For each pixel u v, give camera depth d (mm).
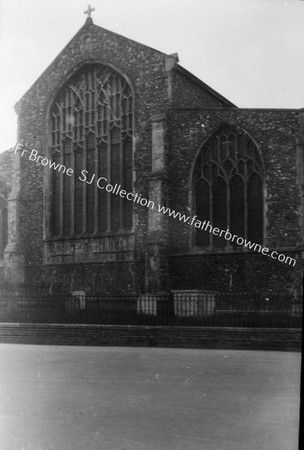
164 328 21453
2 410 9461
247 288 29500
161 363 15977
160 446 7242
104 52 35000
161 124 31984
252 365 15469
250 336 20188
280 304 24750
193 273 30828
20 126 37938
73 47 36281
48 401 10203
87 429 8125
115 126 34812
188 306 26016
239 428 8172
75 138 36344
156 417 8867
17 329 23484
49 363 15992
